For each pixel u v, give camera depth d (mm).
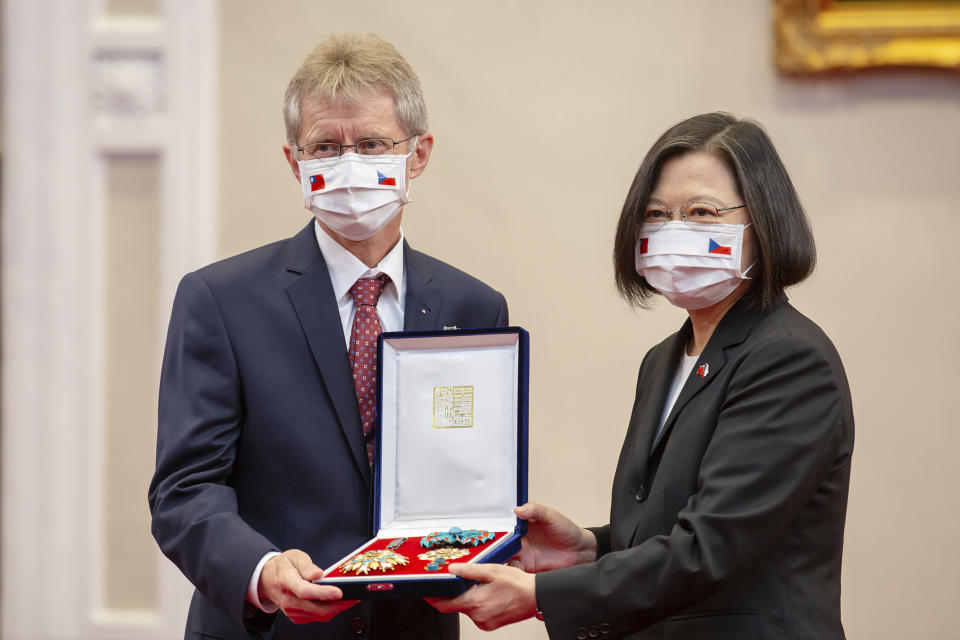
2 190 6270
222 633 3281
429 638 3352
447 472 3262
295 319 3398
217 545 3018
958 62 5684
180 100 6195
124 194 6262
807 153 5883
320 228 3564
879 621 5723
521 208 6059
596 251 6008
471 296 3672
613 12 6047
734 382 2949
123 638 6090
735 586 2875
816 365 2885
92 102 6258
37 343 6223
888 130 5836
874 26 5734
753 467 2820
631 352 5965
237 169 6176
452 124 6109
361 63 3410
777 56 5844
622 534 3145
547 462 5969
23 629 6129
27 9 6289
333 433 3314
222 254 6164
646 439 3191
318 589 2742
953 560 5711
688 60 5988
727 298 3172
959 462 5738
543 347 6004
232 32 6207
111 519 6180
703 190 3035
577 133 6047
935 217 5805
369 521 3295
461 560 2916
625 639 3191
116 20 6301
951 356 5777
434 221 6098
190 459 3250
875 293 5832
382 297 3557
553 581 2863
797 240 3018
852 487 5789
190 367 3338
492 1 6125
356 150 3365
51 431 6195
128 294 6234
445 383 3297
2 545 6168
